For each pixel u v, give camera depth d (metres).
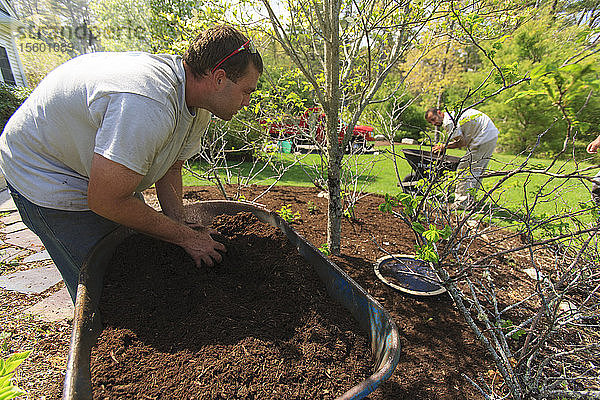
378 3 2.74
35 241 3.28
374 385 1.00
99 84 1.18
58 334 2.08
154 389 1.07
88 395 1.00
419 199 1.54
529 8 2.54
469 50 13.21
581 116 1.07
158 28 6.41
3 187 5.04
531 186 4.85
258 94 3.29
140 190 1.68
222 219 2.22
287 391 1.13
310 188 5.36
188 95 1.45
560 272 2.17
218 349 1.25
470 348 2.07
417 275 2.27
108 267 1.58
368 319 1.38
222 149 4.02
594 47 0.90
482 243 3.48
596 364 1.96
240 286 1.61
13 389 0.67
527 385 1.49
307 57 2.58
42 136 1.41
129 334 1.26
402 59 3.00
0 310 2.25
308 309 1.52
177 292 1.50
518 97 0.89
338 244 2.99
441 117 4.32
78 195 1.55
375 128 4.04
